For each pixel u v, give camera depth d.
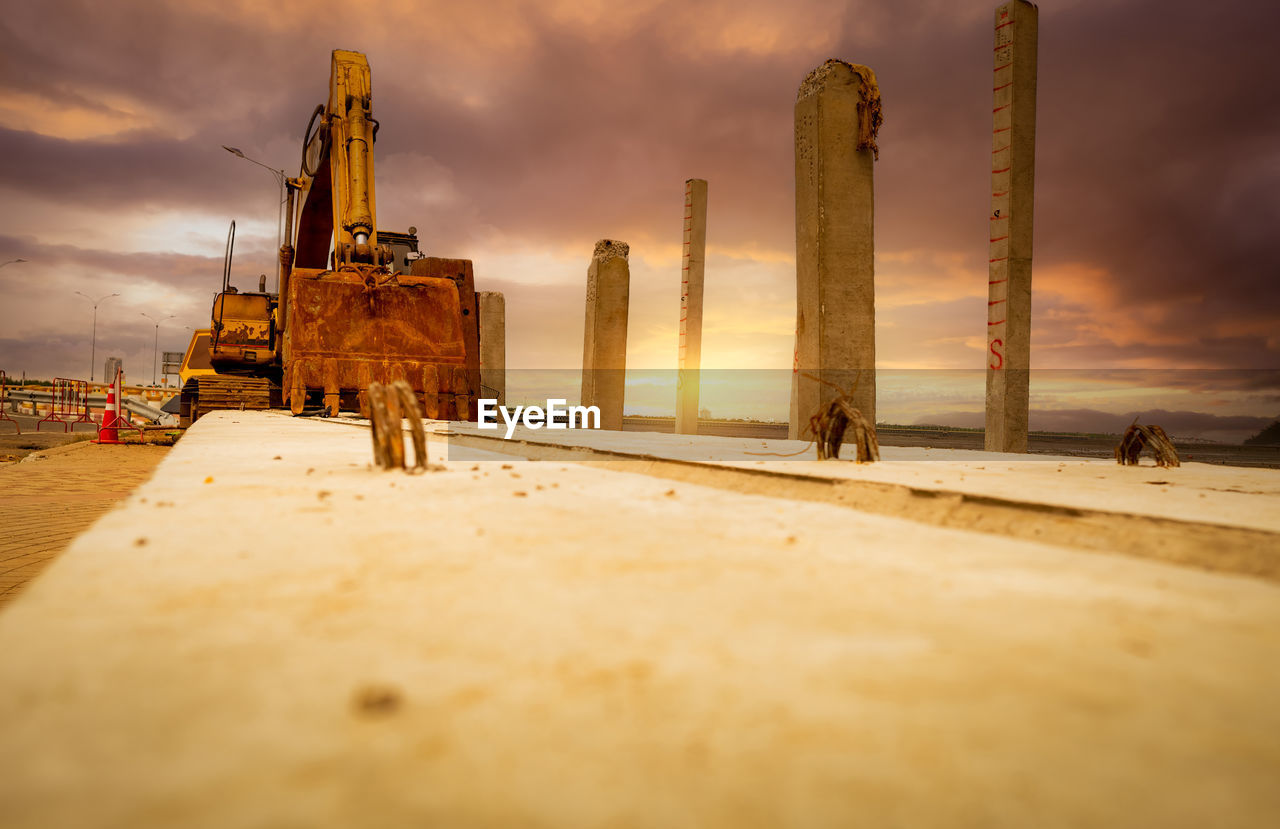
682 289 24.00
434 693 1.47
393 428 6.24
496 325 43.28
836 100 16.81
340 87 24.34
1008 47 14.82
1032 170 15.00
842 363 16.92
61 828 0.95
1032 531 3.59
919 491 4.39
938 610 2.15
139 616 1.94
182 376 46.84
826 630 1.94
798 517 3.99
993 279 15.13
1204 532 3.03
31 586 2.24
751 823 1.01
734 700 1.47
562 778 1.14
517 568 2.62
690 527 3.61
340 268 23.52
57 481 17.72
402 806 1.04
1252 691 1.55
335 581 2.38
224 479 5.32
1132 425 8.19
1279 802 1.10
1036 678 1.61
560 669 1.62
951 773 1.18
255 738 1.25
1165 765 1.22
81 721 1.30
